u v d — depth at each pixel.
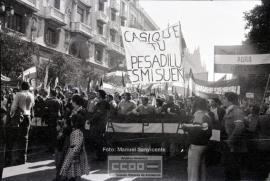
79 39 20.42
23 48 13.57
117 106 9.00
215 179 6.22
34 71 11.63
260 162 6.21
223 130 6.11
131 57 8.41
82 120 5.25
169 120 7.84
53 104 8.94
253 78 11.42
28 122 7.62
